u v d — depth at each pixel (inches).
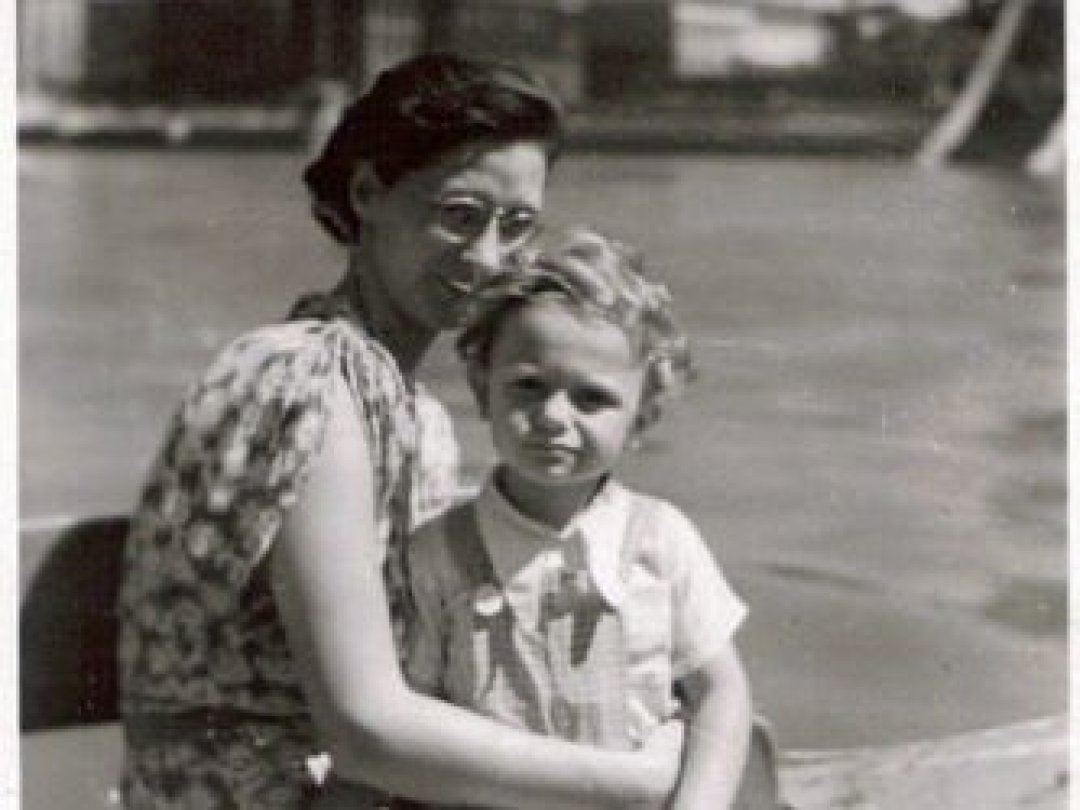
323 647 62.7
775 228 412.5
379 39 861.8
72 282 364.5
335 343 65.6
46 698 80.7
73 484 189.2
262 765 66.9
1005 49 672.4
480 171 67.2
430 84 66.9
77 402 237.6
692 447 180.9
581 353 66.5
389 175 67.4
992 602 130.0
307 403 63.6
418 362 72.2
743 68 929.5
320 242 187.0
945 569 138.2
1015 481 175.2
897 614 121.9
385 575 67.6
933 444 188.7
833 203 460.4
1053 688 106.5
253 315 306.3
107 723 82.4
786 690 104.9
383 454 66.0
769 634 116.9
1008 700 103.7
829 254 366.9
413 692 64.5
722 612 70.2
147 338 291.3
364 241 69.4
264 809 66.8
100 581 82.4
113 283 360.5
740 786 76.2
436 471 72.0
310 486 63.0
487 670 68.0
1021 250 372.8
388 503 67.0
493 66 68.6
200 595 65.7
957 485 171.0
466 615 68.1
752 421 196.9
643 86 959.0
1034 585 135.7
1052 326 273.3
